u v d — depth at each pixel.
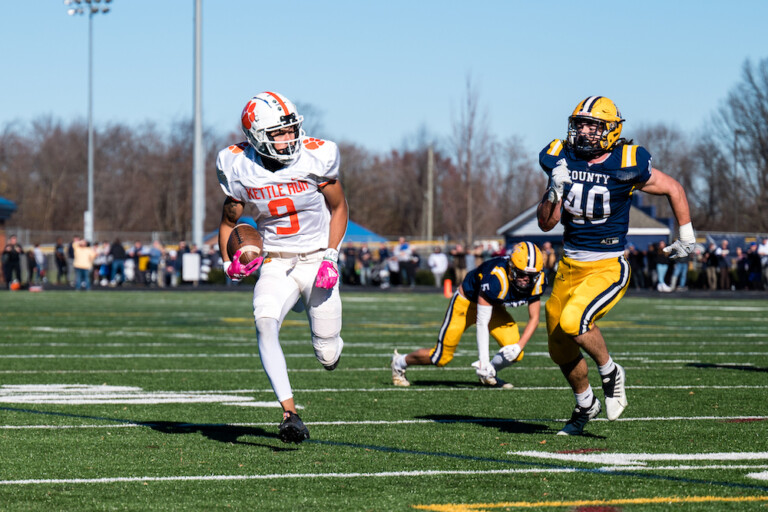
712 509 12.81
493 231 199.88
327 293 17.72
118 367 31.27
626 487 14.13
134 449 17.19
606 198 17.47
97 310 64.38
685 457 16.47
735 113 183.00
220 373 29.72
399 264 119.69
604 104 17.44
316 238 17.70
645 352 37.16
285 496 13.56
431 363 26.61
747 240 140.00
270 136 16.88
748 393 25.16
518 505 13.02
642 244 141.25
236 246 17.45
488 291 25.34
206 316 58.56
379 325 51.69
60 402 23.22
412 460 16.22
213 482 14.48
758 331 48.31
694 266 127.75
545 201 17.25
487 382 26.77
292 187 17.16
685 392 25.33
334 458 16.39
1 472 15.20
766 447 17.45
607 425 20.00
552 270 107.12
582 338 17.52
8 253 103.44
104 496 13.55
